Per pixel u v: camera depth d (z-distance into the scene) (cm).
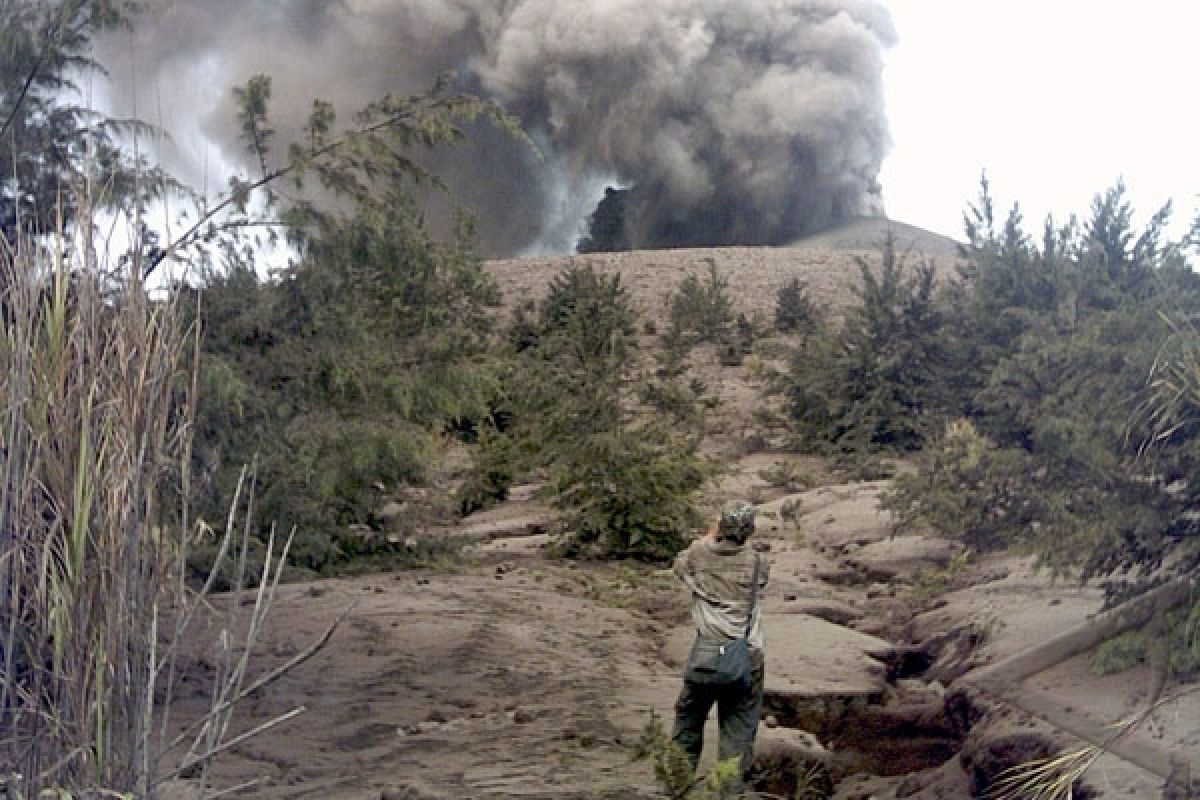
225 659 452
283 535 1561
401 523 1944
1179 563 964
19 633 426
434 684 1141
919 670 1302
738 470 2788
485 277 1580
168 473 548
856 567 1759
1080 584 1078
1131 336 1005
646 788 829
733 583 846
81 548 428
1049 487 1135
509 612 1530
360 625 1379
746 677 837
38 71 991
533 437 2233
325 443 1234
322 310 1193
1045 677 959
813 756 965
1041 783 754
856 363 2939
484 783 843
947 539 1750
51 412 433
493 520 2395
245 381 1134
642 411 3002
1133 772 736
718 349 4112
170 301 457
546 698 1116
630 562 2039
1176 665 856
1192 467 975
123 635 431
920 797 936
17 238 454
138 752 434
